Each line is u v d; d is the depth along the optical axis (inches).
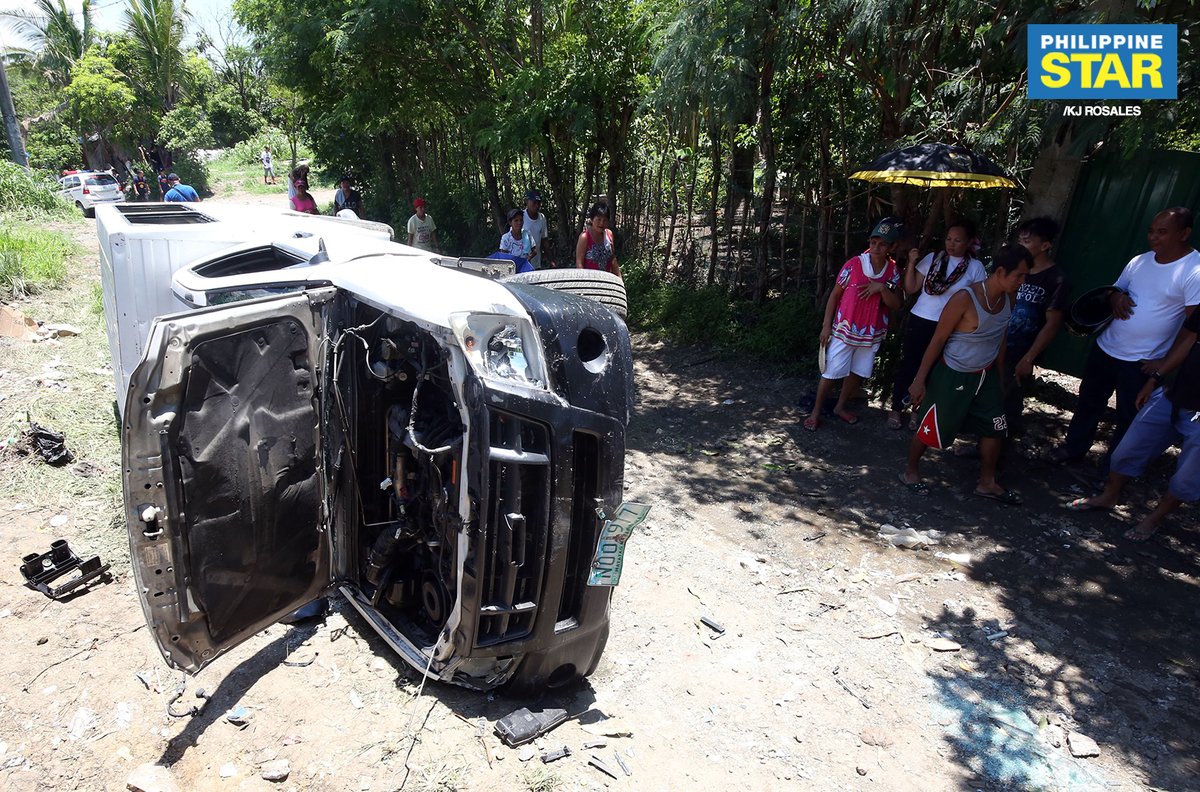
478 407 97.7
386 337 116.7
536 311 107.7
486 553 102.6
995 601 155.4
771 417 246.8
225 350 98.0
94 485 180.4
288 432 108.4
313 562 119.0
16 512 167.3
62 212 655.8
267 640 133.0
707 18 254.7
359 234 176.1
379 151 698.2
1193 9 186.9
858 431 236.1
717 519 184.9
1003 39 216.5
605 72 345.7
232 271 154.6
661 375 287.0
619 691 126.3
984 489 195.8
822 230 287.7
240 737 111.3
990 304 173.2
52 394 222.4
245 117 1514.5
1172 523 184.2
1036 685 132.0
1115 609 153.3
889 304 220.8
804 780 110.1
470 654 106.3
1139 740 120.3
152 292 165.0
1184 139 232.7
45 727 112.0
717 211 356.8
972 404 185.3
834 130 283.7
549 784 104.7
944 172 202.1
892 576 163.2
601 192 406.6
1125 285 193.5
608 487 112.0
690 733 117.9
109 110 1075.3
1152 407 172.1
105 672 123.5
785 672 133.1
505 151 387.2
